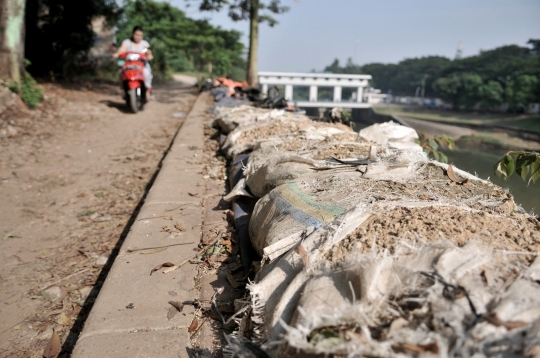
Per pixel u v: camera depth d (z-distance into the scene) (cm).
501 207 228
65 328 252
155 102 1270
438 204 219
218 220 350
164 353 194
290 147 382
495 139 2144
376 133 438
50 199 461
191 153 570
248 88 1204
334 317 141
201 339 209
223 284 257
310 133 421
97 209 434
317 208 231
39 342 241
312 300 156
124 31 3872
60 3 1395
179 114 1048
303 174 288
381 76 8250
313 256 182
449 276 146
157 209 365
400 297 148
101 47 2400
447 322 127
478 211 215
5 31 842
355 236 189
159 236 314
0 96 785
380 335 134
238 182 370
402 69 7525
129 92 981
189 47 4466
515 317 126
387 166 285
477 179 275
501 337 119
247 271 264
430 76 6353
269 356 161
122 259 279
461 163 1396
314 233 200
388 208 212
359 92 3434
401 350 124
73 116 901
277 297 181
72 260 332
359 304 145
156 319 218
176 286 250
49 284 297
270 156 363
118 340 200
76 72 1675
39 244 358
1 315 263
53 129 778
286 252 204
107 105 1093
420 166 297
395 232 185
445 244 161
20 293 287
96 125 849
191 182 445
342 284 160
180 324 215
